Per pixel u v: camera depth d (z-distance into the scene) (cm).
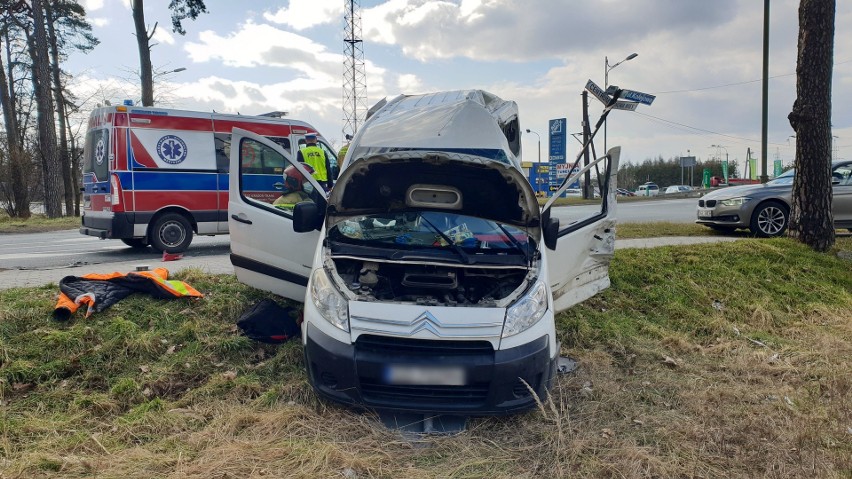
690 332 647
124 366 471
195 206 1012
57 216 2514
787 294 764
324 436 373
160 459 338
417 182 445
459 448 364
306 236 517
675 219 1803
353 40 5494
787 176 1223
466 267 411
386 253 418
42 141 2462
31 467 326
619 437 383
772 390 473
